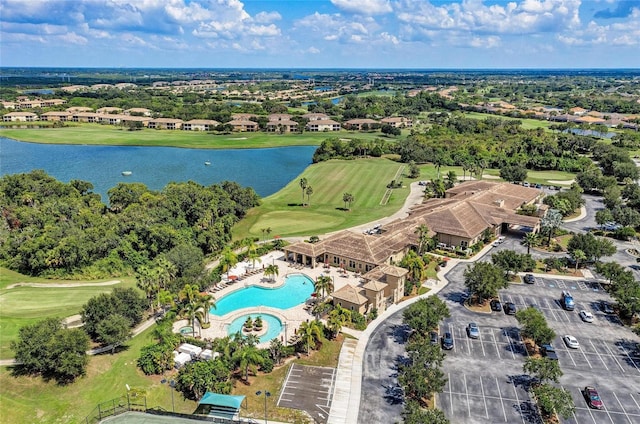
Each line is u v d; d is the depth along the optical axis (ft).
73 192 532.73
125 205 510.17
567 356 258.37
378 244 379.55
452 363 250.57
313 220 508.94
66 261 361.30
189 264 353.72
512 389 230.07
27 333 231.09
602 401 221.25
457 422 207.41
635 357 257.96
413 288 336.29
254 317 301.84
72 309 301.43
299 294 335.06
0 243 400.47
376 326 289.12
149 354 243.60
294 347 260.21
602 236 453.99
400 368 238.48
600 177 623.77
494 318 298.56
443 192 587.68
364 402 220.84
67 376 232.73
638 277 355.36
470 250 405.18
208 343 264.52
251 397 223.30
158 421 204.64
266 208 556.92
